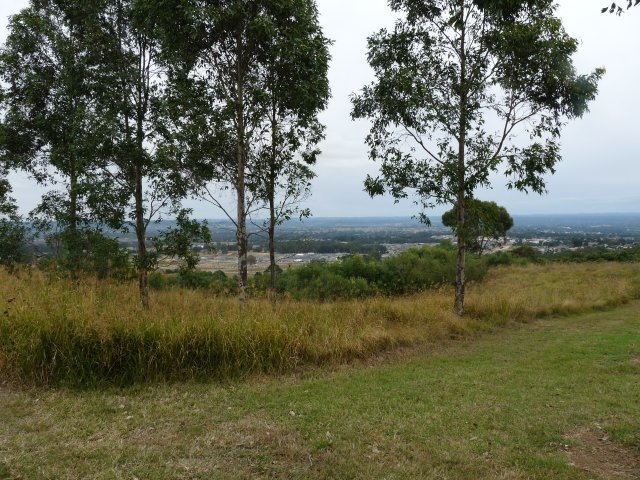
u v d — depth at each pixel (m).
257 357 6.36
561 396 5.49
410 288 17.45
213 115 7.77
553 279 20.70
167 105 7.79
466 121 9.40
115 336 5.82
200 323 6.48
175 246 9.07
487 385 5.95
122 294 9.66
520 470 3.61
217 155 8.17
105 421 4.52
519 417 4.76
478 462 3.75
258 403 5.14
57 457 3.72
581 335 9.48
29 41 9.31
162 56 8.27
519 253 33.75
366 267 18.03
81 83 8.65
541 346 8.44
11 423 4.43
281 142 8.48
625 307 13.62
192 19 6.97
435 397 5.43
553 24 8.50
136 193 8.91
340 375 6.40
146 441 4.07
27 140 9.92
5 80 9.53
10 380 5.54
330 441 4.10
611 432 4.34
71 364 5.55
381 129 9.89
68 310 6.11
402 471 3.58
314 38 7.98
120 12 8.60
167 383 5.76
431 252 22.75
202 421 4.57
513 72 9.12
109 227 8.79
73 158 8.91
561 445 4.11
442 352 8.00
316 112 8.73
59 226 9.85
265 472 3.54
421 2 9.46
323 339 7.32
